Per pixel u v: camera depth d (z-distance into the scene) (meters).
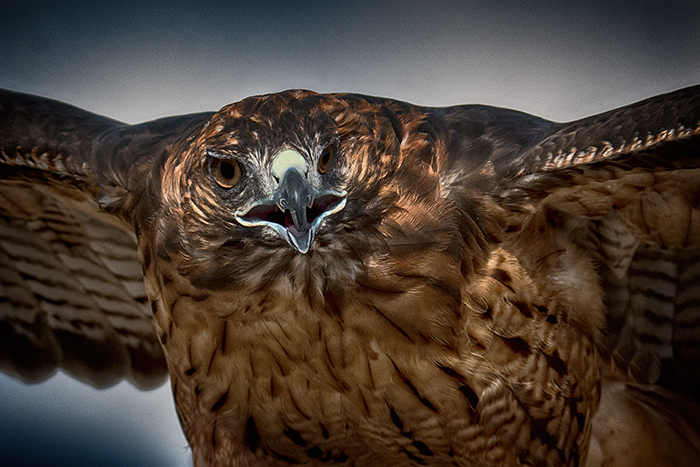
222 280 3.42
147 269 3.46
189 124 3.50
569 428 3.47
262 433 3.48
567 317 3.46
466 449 3.46
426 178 3.43
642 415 3.52
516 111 3.49
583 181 3.45
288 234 3.40
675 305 3.51
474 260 3.44
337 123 3.41
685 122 3.42
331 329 3.44
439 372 3.45
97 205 3.53
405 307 3.43
